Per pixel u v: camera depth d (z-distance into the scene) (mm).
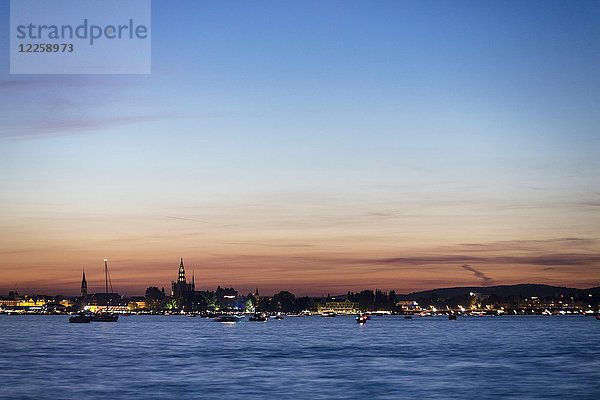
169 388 122250
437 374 140500
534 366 154625
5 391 119062
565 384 126312
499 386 124000
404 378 134375
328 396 114250
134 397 113438
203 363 162375
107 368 151875
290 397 113438
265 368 151500
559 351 195125
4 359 173375
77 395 115312
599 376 136875
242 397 113312
